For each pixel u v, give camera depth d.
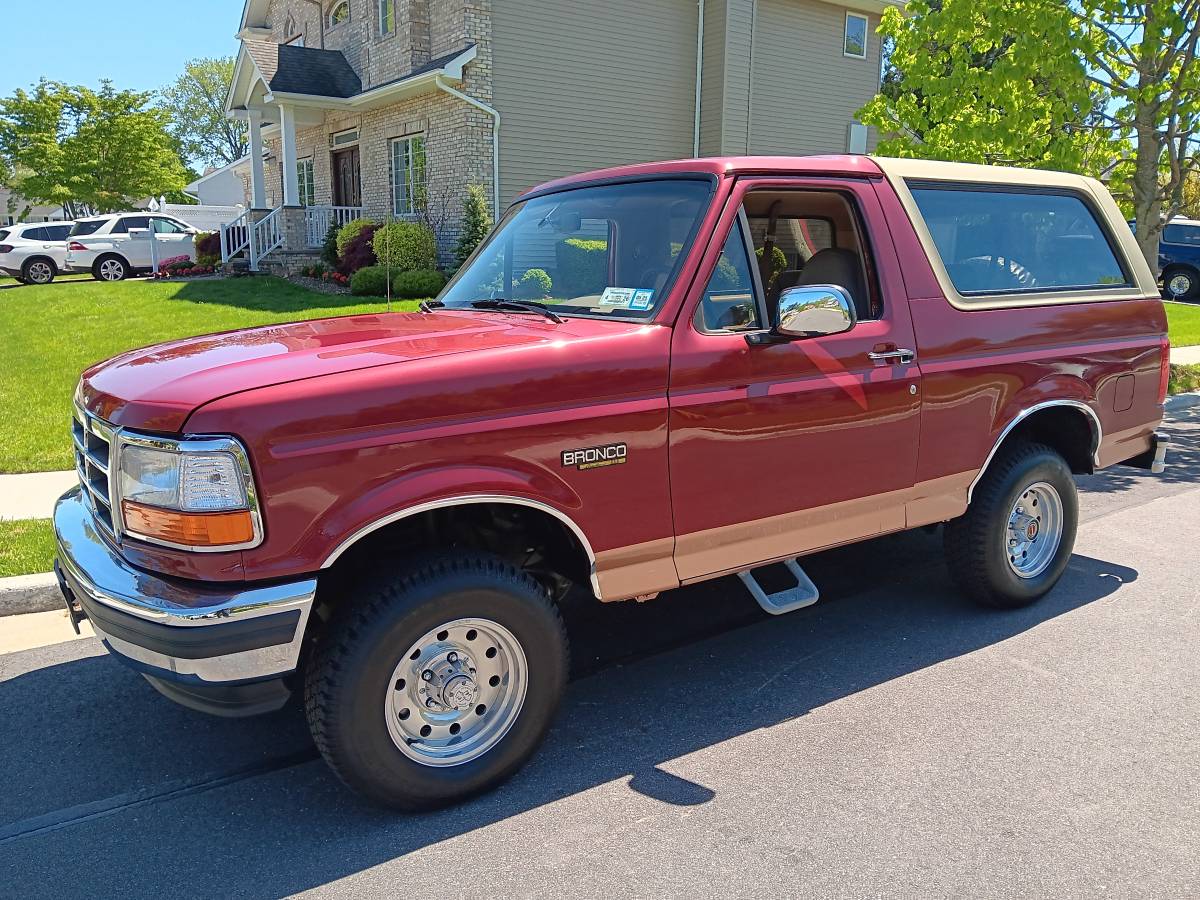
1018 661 4.20
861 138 21.39
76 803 3.17
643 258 3.53
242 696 2.72
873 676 4.06
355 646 2.77
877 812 3.05
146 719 3.75
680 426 3.28
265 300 15.16
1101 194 5.00
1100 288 4.83
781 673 4.11
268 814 3.09
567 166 17.59
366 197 20.36
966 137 10.46
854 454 3.79
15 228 23.30
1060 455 4.71
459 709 3.03
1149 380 5.03
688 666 4.20
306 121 20.23
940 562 5.56
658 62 18.28
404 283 15.03
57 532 3.24
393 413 2.74
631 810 3.07
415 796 2.98
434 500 2.80
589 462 3.09
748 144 19.22
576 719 3.71
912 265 3.98
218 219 39.75
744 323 3.51
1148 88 10.06
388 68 18.38
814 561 5.61
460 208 16.73
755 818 3.02
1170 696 3.86
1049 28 9.47
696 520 3.40
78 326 13.44
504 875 2.75
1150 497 7.04
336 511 2.68
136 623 2.63
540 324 3.47
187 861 2.84
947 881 2.70
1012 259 4.48
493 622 3.02
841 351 3.70
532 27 16.64
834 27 20.31
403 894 2.67
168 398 2.65
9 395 9.44
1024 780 3.23
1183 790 3.17
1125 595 5.02
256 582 2.62
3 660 4.28
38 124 39.81
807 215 4.25
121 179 40.31
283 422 2.59
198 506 2.56
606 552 3.21
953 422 4.11
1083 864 2.77
